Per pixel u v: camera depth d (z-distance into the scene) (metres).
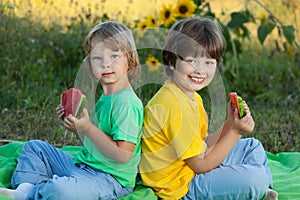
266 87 6.24
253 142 3.60
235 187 3.21
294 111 5.64
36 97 5.45
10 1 6.87
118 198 3.17
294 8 7.67
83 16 7.15
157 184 3.18
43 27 6.50
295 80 6.21
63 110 3.05
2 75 5.71
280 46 7.20
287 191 3.61
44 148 3.42
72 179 3.05
